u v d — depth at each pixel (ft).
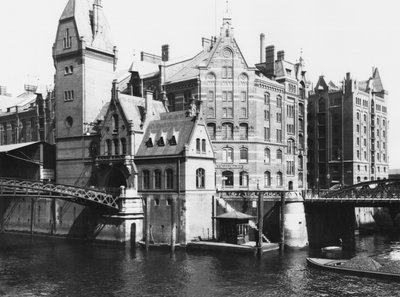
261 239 180.65
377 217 312.91
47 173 253.03
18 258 179.73
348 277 146.72
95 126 237.25
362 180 358.64
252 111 260.42
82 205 222.07
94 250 195.21
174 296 128.67
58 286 139.33
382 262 161.17
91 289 135.95
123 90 300.81
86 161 233.55
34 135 320.70
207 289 134.72
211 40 300.81
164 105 246.68
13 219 263.70
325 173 364.17
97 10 251.19
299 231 196.24
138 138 216.74
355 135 353.51
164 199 202.90
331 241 210.79
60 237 236.02
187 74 275.59
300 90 317.83
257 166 260.42
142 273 153.58
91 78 242.99
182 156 196.95
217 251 187.21
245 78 260.42
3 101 374.02
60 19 249.75
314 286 136.77
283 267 160.45
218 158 255.70
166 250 193.36
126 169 213.05
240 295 128.88
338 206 207.72
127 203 204.03
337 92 360.28
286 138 288.30
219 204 210.18
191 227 198.80
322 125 367.86
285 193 199.00
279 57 305.94
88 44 242.17
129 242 202.80
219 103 257.96
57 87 250.57
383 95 402.72
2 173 267.39
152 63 313.94
